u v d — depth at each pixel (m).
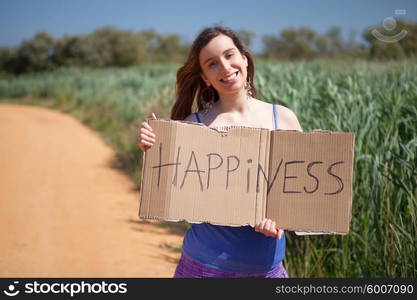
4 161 14.38
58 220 8.82
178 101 3.64
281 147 3.14
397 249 4.50
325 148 3.09
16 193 10.68
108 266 6.65
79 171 13.34
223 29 3.29
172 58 101.25
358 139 5.34
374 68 9.88
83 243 7.62
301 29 55.09
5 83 54.50
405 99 5.94
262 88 7.50
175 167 3.16
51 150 16.67
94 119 24.95
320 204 3.08
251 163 3.16
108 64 85.25
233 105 3.38
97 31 88.06
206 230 3.22
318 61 14.84
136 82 29.91
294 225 3.10
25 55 84.69
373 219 4.99
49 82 48.12
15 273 6.27
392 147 5.09
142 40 90.12
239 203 3.14
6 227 8.27
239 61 3.26
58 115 31.14
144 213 3.15
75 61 83.94
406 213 4.93
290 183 3.12
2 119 26.72
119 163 14.52
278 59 20.53
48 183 11.80
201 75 3.49
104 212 9.45
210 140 3.18
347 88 7.44
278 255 3.28
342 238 5.12
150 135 3.17
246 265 3.16
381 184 4.88
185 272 3.29
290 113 3.44
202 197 3.15
